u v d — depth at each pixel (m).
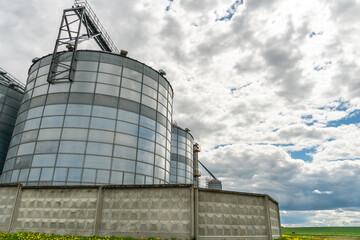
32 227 12.70
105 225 12.18
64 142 21.66
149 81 27.31
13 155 23.31
